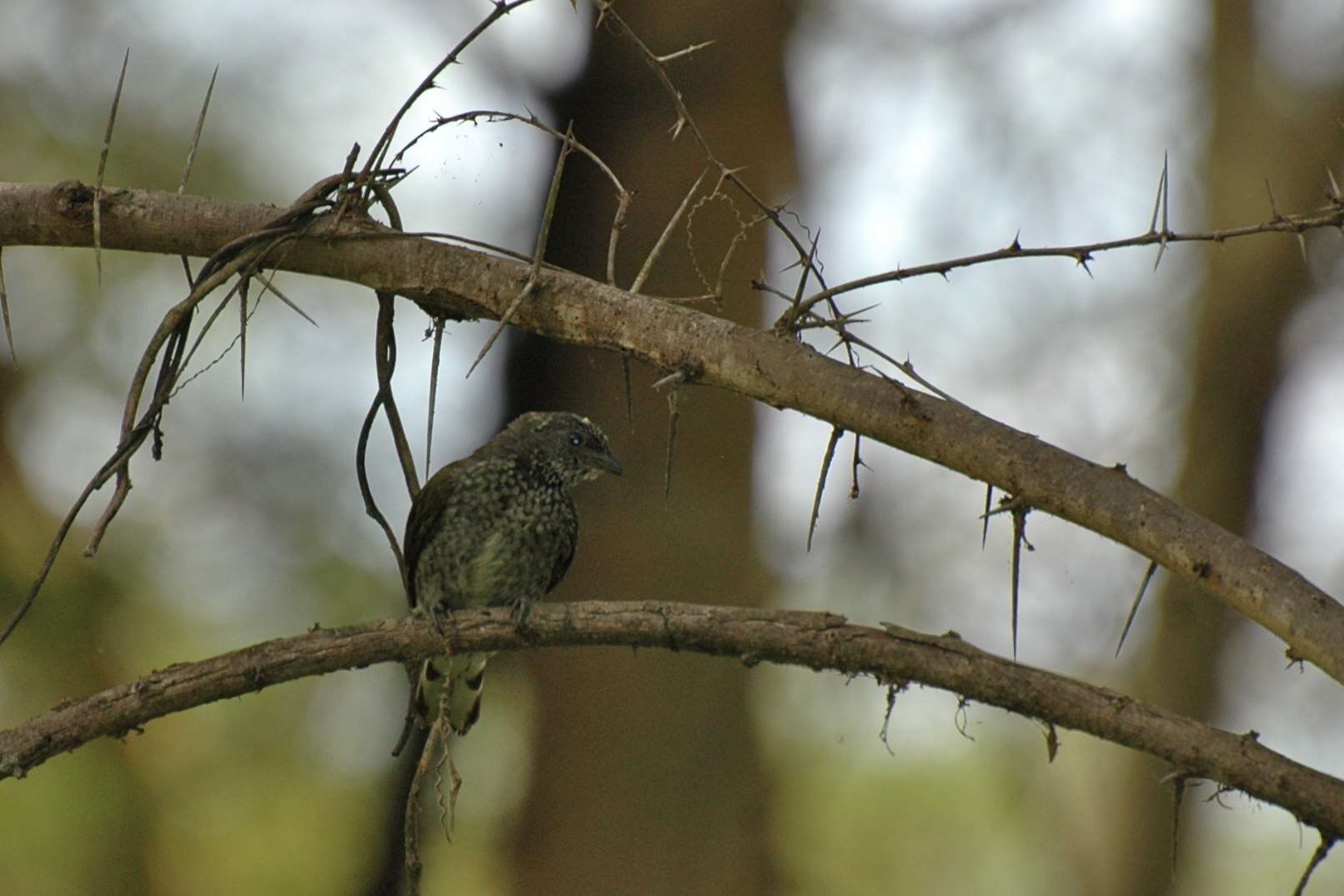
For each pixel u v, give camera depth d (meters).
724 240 15.35
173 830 15.96
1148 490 5.99
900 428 6.26
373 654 6.73
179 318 6.85
